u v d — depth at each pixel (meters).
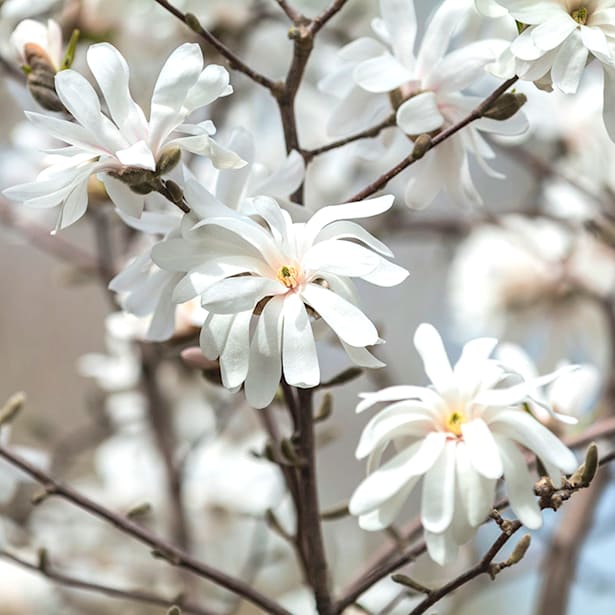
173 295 1.31
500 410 1.35
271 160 1.76
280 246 1.32
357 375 1.42
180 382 1.97
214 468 1.96
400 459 1.34
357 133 1.46
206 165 1.48
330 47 1.76
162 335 1.40
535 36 1.32
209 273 1.31
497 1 1.33
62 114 1.46
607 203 1.96
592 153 1.96
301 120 1.78
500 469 1.32
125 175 1.32
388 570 1.42
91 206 1.65
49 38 1.46
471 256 2.06
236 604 1.65
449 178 1.43
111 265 1.83
